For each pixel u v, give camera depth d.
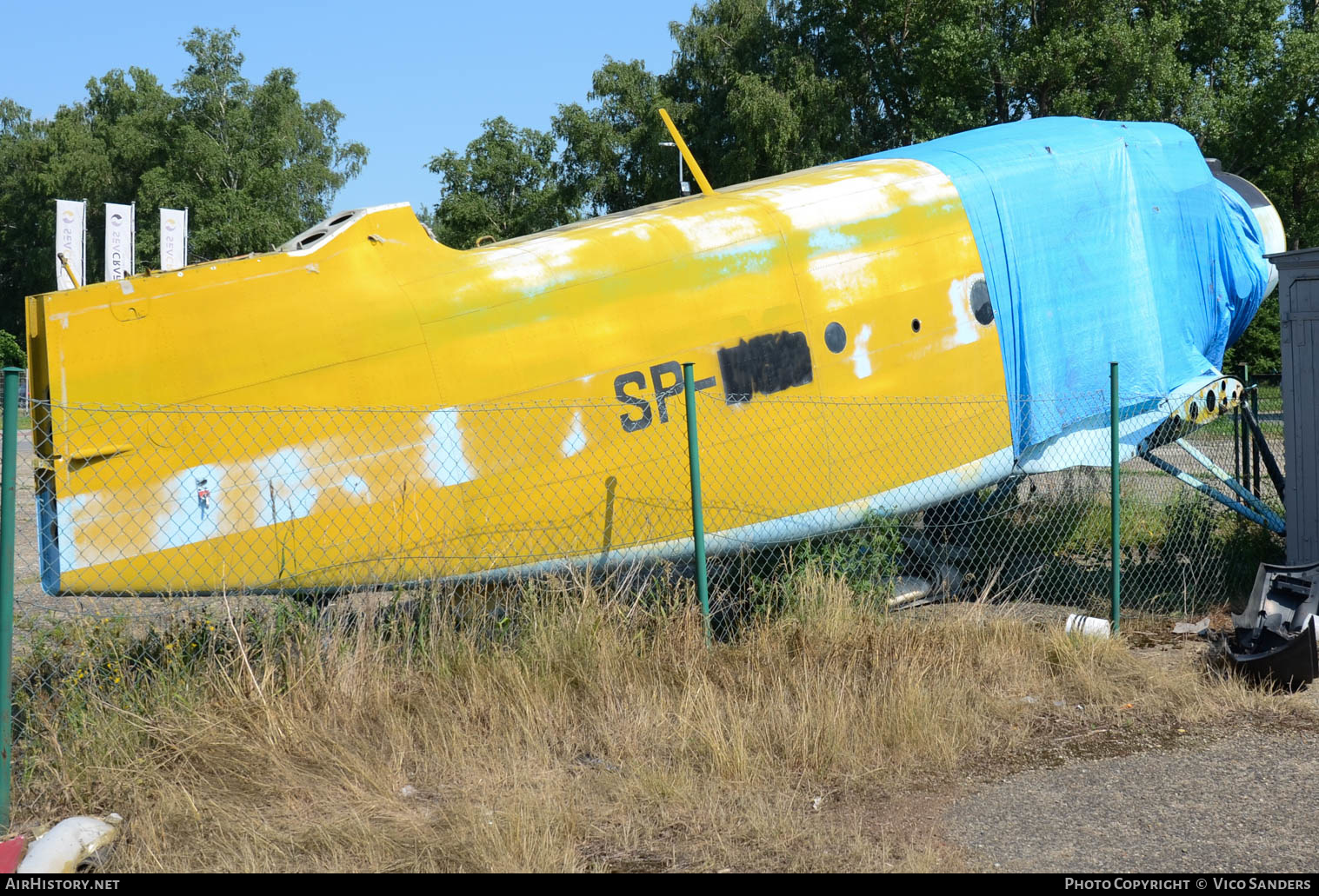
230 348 5.94
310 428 6.08
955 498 8.06
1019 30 32.81
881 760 4.95
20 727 5.07
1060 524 9.72
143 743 4.92
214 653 5.51
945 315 7.77
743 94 36.56
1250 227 9.51
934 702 5.48
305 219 58.44
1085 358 8.28
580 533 6.71
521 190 48.78
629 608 6.38
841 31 38.47
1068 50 30.53
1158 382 8.56
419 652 5.86
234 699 5.20
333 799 4.52
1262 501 9.83
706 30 41.69
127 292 5.74
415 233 6.55
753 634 6.39
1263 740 5.29
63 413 5.59
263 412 5.76
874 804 4.55
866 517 7.56
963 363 7.83
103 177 58.09
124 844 4.17
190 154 52.44
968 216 7.95
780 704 5.34
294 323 6.09
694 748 5.00
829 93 37.03
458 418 6.38
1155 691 5.93
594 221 7.71
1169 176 8.91
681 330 6.98
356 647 5.66
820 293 7.39
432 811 4.47
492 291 6.57
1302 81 28.66
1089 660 6.27
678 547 7.01
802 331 7.30
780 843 4.11
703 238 7.21
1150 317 8.59
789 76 37.94
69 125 59.28
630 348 6.84
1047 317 8.14
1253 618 6.55
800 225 7.46
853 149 37.59
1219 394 8.93
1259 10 31.11
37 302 5.73
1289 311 7.89
